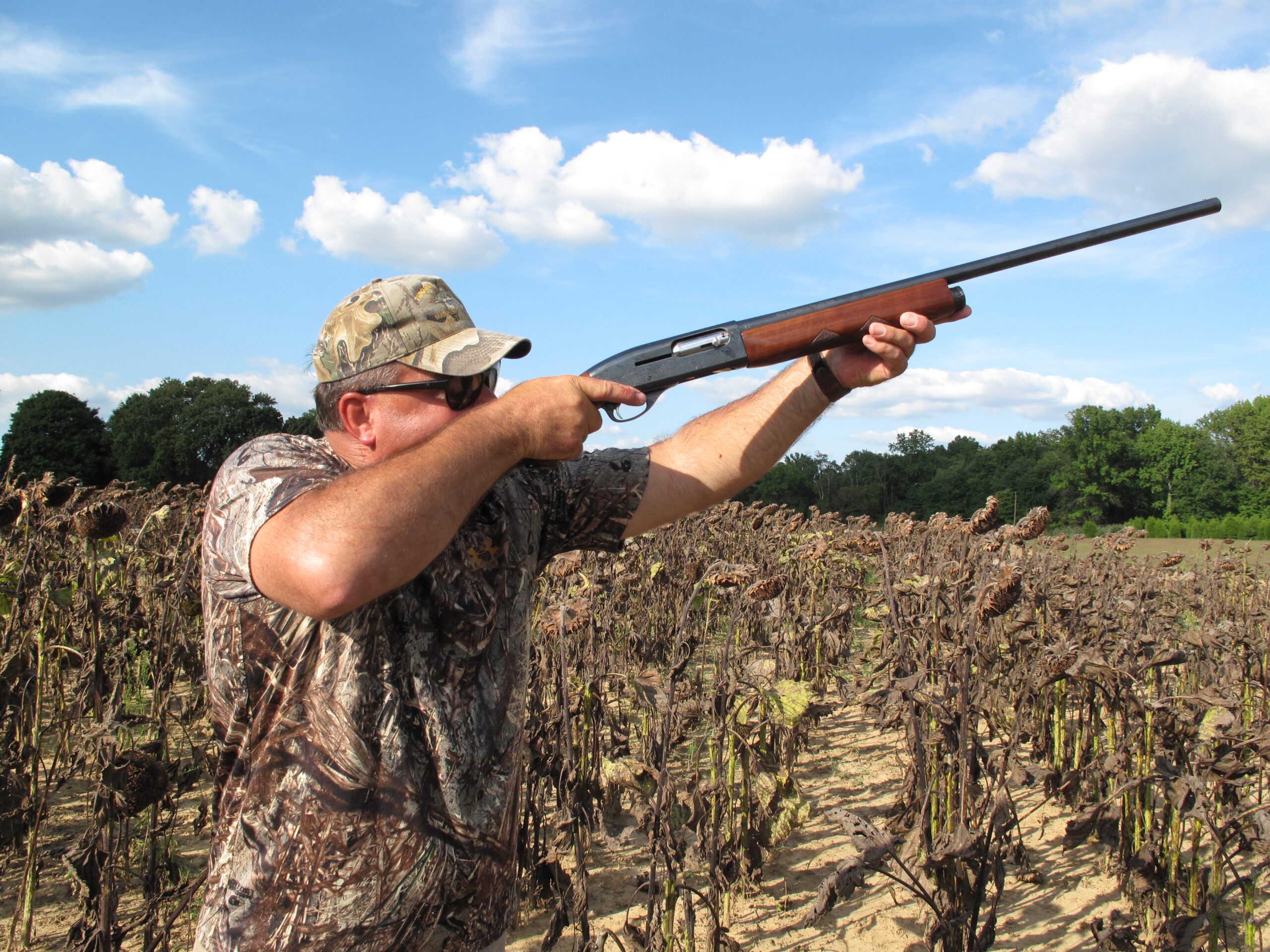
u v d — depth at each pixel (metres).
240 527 1.38
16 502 4.18
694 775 3.50
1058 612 4.86
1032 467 76.12
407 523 1.27
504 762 1.66
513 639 1.72
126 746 3.23
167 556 5.82
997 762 3.19
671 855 3.07
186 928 3.54
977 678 3.33
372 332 1.52
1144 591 4.84
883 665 4.45
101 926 2.70
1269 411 75.12
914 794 3.78
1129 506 73.94
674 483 2.04
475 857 1.58
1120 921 3.04
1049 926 3.64
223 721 1.55
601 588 4.32
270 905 1.45
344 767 1.45
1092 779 4.48
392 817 1.47
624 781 3.66
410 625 1.53
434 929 1.55
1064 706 4.91
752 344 2.05
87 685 3.69
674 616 7.61
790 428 2.12
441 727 1.54
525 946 3.60
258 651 1.46
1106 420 73.44
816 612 6.85
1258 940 3.37
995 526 3.59
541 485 1.89
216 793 1.78
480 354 1.54
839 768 5.64
